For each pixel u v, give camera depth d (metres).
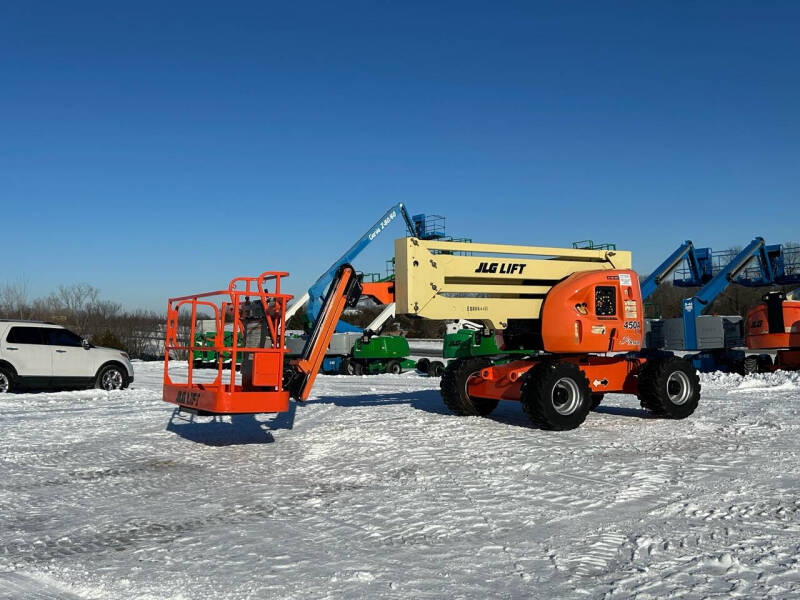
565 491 6.79
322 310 10.10
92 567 4.85
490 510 6.14
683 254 26.61
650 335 27.22
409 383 22.77
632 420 11.58
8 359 17.42
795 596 4.13
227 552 5.12
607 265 12.59
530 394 10.47
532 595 4.20
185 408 9.59
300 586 4.41
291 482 7.44
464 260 11.27
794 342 21.73
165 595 4.30
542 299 11.88
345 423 11.61
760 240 26.83
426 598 4.18
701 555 4.88
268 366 9.12
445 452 8.85
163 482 7.59
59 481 7.71
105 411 14.37
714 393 16.75
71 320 62.97
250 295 9.08
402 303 10.90
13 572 4.79
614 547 5.10
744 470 7.59
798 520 5.70
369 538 5.40
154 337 59.09
